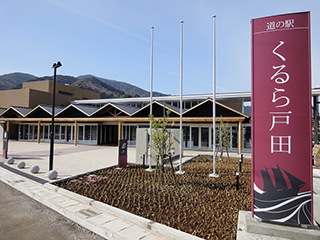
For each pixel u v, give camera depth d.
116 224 4.55
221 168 10.39
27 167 10.68
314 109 20.70
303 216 3.98
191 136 20.91
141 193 6.45
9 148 19.81
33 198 6.48
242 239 3.80
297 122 4.11
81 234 4.38
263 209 4.19
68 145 23.75
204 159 13.49
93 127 25.22
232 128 19.89
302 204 4.00
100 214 5.06
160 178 8.31
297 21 4.23
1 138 31.64
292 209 4.04
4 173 9.25
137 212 5.05
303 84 4.14
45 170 9.98
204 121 19.44
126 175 8.88
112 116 23.89
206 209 5.21
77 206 5.56
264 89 4.36
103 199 5.93
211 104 19.36
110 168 10.42
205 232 4.12
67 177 8.30
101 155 15.82
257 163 4.30
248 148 19.58
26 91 36.53
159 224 4.33
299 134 4.09
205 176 8.68
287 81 4.21
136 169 10.13
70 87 48.69
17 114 30.05
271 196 4.16
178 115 20.34
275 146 4.21
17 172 9.41
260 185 4.25
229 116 18.48
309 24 4.17
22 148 19.98
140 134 12.05
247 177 8.48
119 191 6.66
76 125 24.23
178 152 14.33
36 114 28.41
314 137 20.62
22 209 5.61
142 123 22.89
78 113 25.58
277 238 3.85
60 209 5.43
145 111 21.97
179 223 4.49
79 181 7.89
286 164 4.12
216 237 3.94
